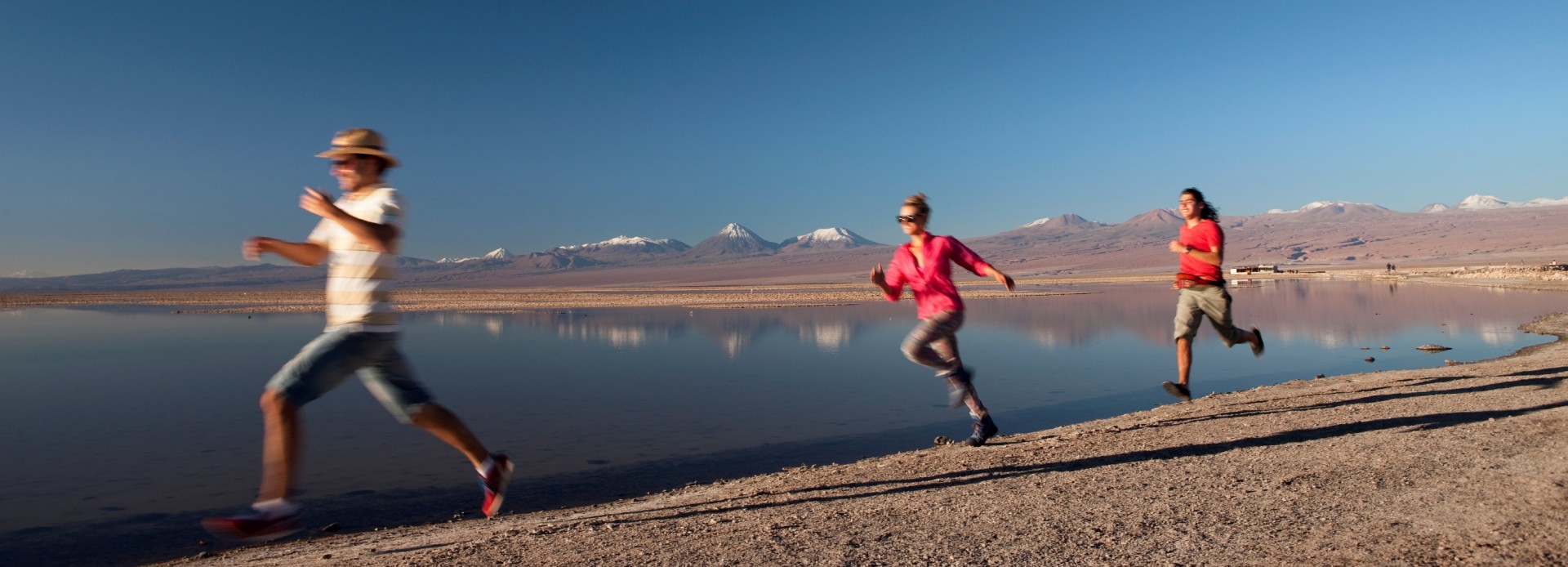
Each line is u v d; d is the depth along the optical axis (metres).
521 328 29.16
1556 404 6.20
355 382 13.74
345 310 3.22
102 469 8.12
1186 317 7.08
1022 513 3.85
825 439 9.04
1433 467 4.27
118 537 5.86
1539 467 4.09
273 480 3.05
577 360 18.11
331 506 6.50
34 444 9.44
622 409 11.34
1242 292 45.75
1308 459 4.69
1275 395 8.40
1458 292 38.12
